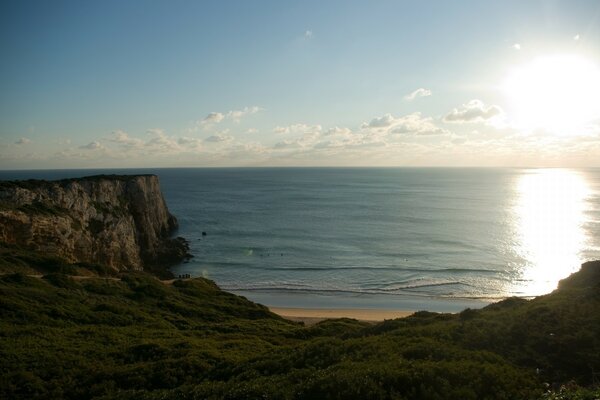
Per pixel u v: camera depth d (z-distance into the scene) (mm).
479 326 19453
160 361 19562
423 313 28281
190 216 130125
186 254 82562
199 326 32281
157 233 91312
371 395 12430
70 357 20109
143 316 32125
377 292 60062
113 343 23594
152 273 70125
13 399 15828
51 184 65438
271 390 13711
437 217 125125
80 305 31766
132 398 15188
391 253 82250
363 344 18922
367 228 108562
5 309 27172
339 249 86375
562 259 76500
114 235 70438
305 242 93375
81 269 48344
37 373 18000
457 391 12539
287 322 39594
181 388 15633
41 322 26484
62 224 58688
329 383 13266
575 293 23562
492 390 12883
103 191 75625
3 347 20344
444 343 17641
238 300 45938
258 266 75125
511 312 21453
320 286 63406
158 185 99188
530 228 106312
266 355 20016
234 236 100750
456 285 62750
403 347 17500
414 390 12578
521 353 16203
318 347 19219
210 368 19016
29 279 35375
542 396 12320
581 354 15359
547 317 19109
